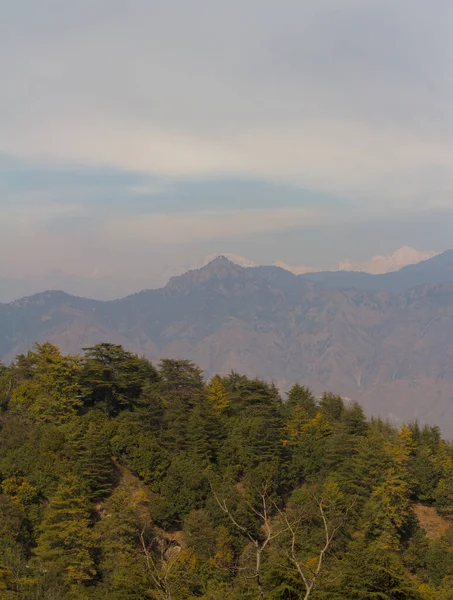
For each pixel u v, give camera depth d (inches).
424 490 3073.3
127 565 1926.7
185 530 2413.9
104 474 2610.7
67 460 2554.1
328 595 1280.8
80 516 2241.6
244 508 2454.5
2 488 2375.7
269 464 2893.7
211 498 2561.5
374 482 2773.1
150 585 1585.9
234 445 3006.9
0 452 2596.0
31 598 1752.0
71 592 1845.5
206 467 2851.9
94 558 2154.3
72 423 2839.6
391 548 2539.4
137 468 2763.3
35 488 2380.7
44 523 2186.3
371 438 3026.6
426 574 2447.1
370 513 2618.1
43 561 2050.9
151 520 2517.2
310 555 2107.5
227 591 1680.6
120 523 2215.8
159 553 2242.9
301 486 2987.2
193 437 2970.0
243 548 2277.3
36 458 2532.0
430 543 2687.0
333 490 2642.7
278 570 1241.4
